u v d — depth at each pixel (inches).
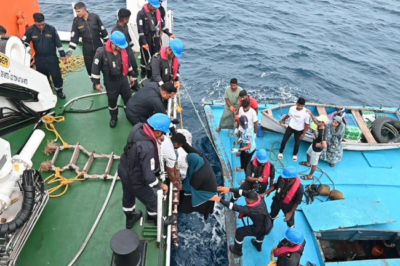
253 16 739.4
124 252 149.5
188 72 524.1
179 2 766.5
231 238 275.3
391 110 407.2
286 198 244.4
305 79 532.7
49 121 264.2
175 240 241.0
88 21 274.7
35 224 191.2
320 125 306.7
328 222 282.0
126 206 184.1
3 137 250.4
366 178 335.9
